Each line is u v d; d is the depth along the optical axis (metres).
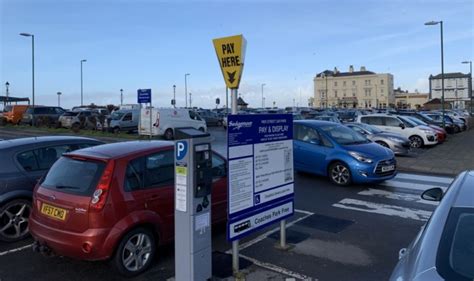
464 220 2.48
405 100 135.50
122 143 5.53
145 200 4.80
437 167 12.95
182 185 4.14
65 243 4.53
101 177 4.57
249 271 4.82
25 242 5.98
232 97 4.92
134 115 30.19
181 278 4.20
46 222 4.77
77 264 5.10
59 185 4.84
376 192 9.25
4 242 5.96
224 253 5.38
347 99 130.25
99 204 4.43
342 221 6.91
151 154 5.08
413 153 17.22
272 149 5.03
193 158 4.08
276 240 5.92
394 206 7.95
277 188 5.14
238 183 4.50
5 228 5.91
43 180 5.13
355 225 6.69
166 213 5.03
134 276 4.73
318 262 5.11
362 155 9.68
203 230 4.22
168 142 5.60
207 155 4.23
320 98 140.75
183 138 4.10
